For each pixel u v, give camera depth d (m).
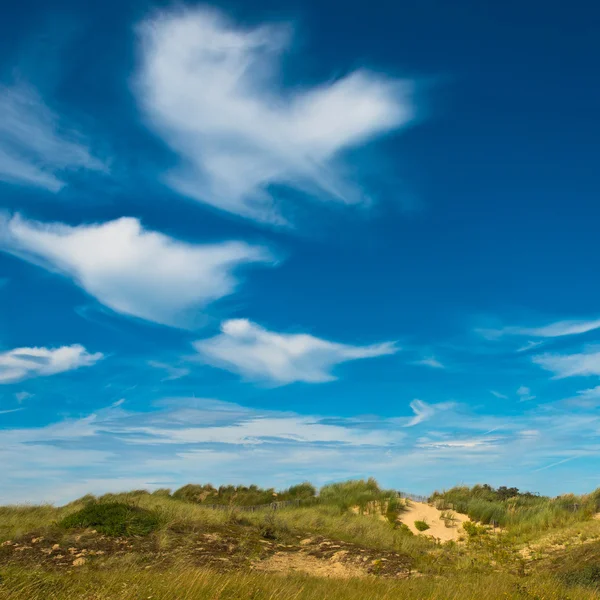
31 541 16.89
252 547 18.72
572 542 20.81
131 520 19.05
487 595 13.48
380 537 22.38
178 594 10.99
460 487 32.75
